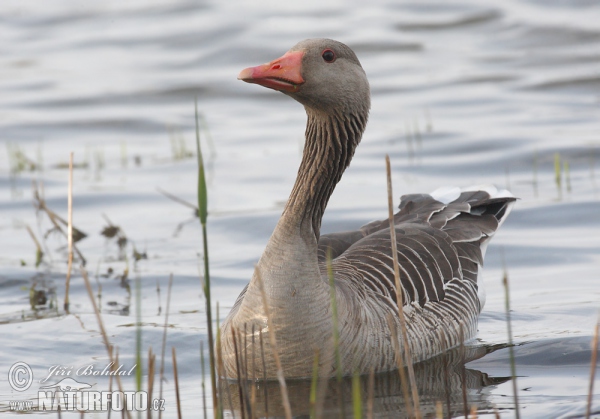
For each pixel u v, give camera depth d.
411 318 11.08
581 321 12.31
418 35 34.22
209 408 9.57
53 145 24.06
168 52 33.16
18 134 24.94
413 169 20.70
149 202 18.92
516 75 29.42
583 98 26.75
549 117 24.83
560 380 10.13
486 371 10.67
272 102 28.75
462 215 13.96
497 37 33.66
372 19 35.94
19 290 13.89
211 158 22.30
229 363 10.25
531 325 12.41
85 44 34.75
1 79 30.56
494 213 14.24
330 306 9.87
